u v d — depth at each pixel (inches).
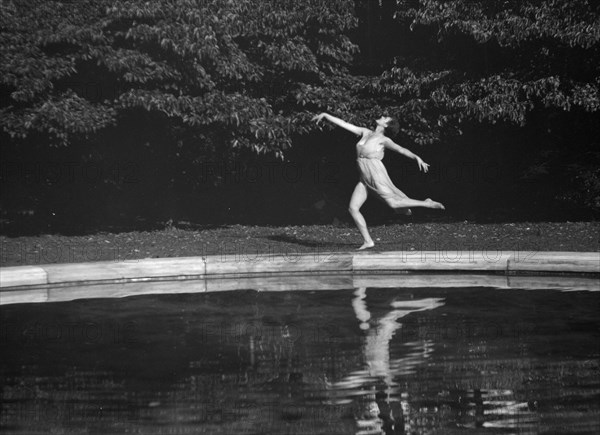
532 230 660.7
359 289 459.5
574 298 418.0
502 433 229.1
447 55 761.0
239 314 394.3
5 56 607.2
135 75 631.8
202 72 660.1
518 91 705.0
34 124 611.8
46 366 305.4
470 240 616.7
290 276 517.0
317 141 843.4
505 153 863.7
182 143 739.4
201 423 241.6
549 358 303.4
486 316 378.0
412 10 735.1
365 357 310.0
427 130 751.7
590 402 253.3
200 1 681.6
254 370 295.3
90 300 436.8
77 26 636.7
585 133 839.1
